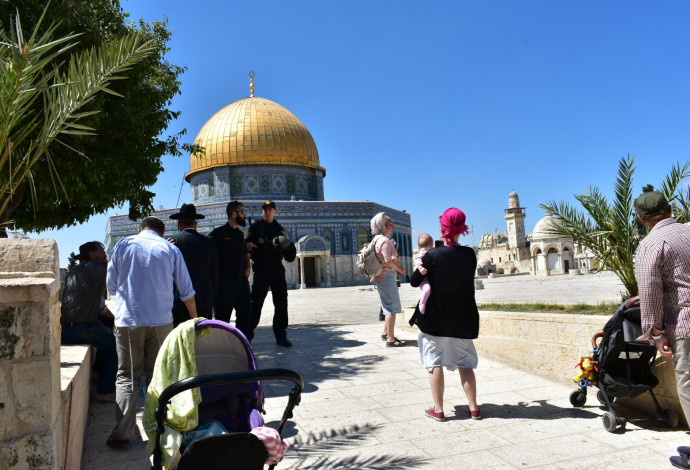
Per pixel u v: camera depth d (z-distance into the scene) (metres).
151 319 3.98
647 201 3.66
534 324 5.98
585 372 4.35
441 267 4.50
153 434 2.49
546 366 5.79
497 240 95.00
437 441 3.98
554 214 5.98
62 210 9.53
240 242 6.97
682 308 3.37
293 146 43.06
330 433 4.21
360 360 6.91
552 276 48.06
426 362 4.58
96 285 5.09
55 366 2.44
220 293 6.76
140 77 8.52
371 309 15.08
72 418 3.02
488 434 4.10
